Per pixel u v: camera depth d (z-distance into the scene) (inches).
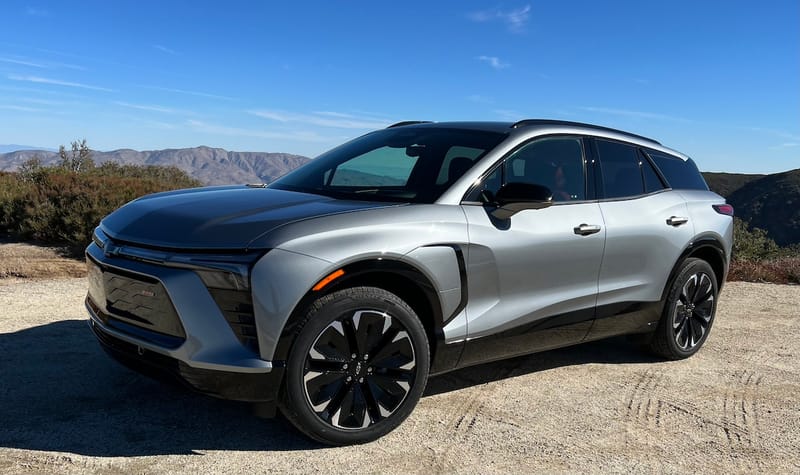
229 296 117.7
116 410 143.0
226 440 131.3
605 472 128.0
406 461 126.9
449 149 162.1
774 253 527.8
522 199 142.3
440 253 138.3
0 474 111.0
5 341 189.5
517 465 128.6
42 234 361.7
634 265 185.9
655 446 141.9
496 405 160.9
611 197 183.9
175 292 118.7
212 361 116.8
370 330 129.6
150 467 118.0
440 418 150.2
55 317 220.5
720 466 134.0
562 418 154.9
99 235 143.6
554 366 196.7
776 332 255.9
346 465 123.2
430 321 143.0
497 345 154.3
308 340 121.6
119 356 133.3
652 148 207.3
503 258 150.4
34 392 150.7
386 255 129.3
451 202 145.8
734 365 207.8
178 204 141.6
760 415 164.2
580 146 181.9
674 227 196.7
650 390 179.2
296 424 124.7
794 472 132.7
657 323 199.9
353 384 129.4
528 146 166.6
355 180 160.9
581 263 169.5
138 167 1155.9
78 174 452.8
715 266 221.3
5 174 515.2
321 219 127.2
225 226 124.0
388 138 182.4
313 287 120.7
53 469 114.6
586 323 175.6
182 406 147.3
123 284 129.7
